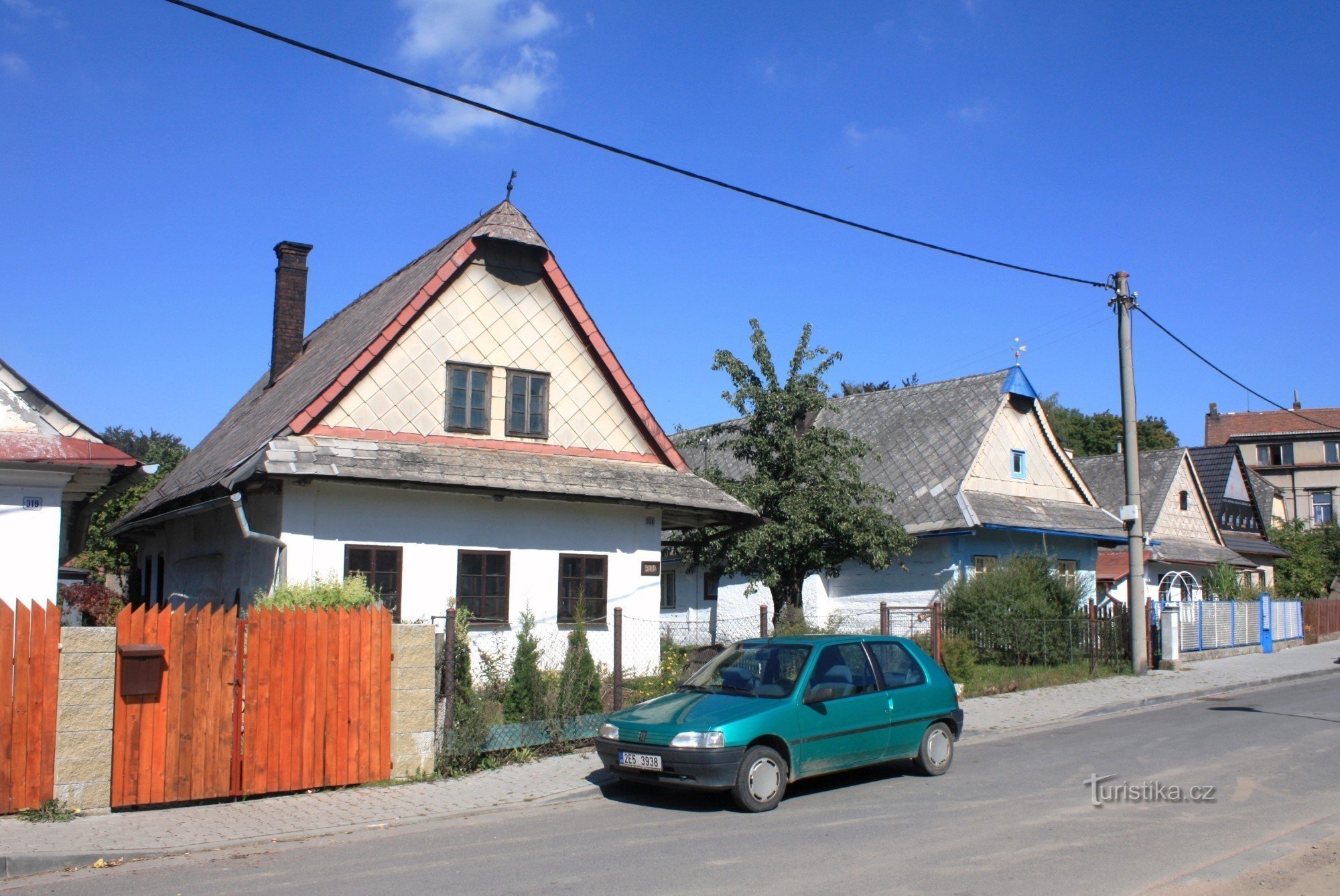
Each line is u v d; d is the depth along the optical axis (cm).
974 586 2006
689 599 2897
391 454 1493
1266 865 695
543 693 1180
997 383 2670
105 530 2558
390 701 1030
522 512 1617
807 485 2031
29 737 850
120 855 759
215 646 933
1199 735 1288
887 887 653
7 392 1191
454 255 1623
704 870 704
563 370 1720
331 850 788
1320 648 2588
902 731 1020
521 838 812
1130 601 1998
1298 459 6178
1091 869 691
